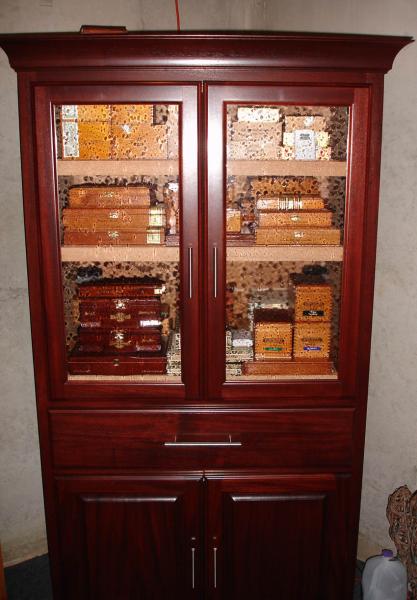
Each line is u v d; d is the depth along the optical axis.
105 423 1.71
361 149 1.54
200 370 1.68
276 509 1.76
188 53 1.47
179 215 1.58
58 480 1.74
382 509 2.16
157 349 1.73
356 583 2.13
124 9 2.02
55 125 1.54
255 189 1.73
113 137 1.59
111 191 1.62
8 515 2.21
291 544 1.79
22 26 1.93
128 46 1.45
